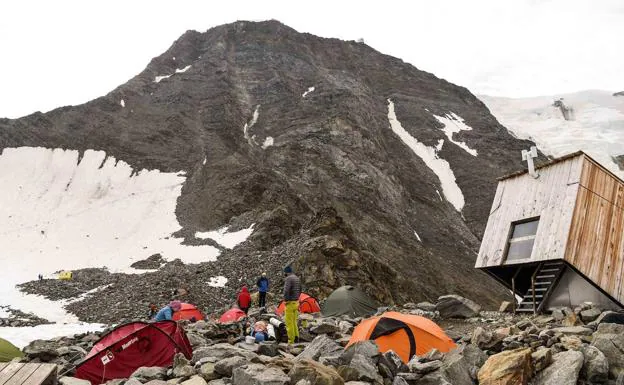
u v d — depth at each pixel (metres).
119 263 54.94
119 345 10.48
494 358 8.13
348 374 7.70
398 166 109.56
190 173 83.88
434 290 60.94
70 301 41.09
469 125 141.88
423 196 101.56
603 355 7.88
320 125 104.25
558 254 15.85
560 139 173.00
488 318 16.55
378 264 42.47
